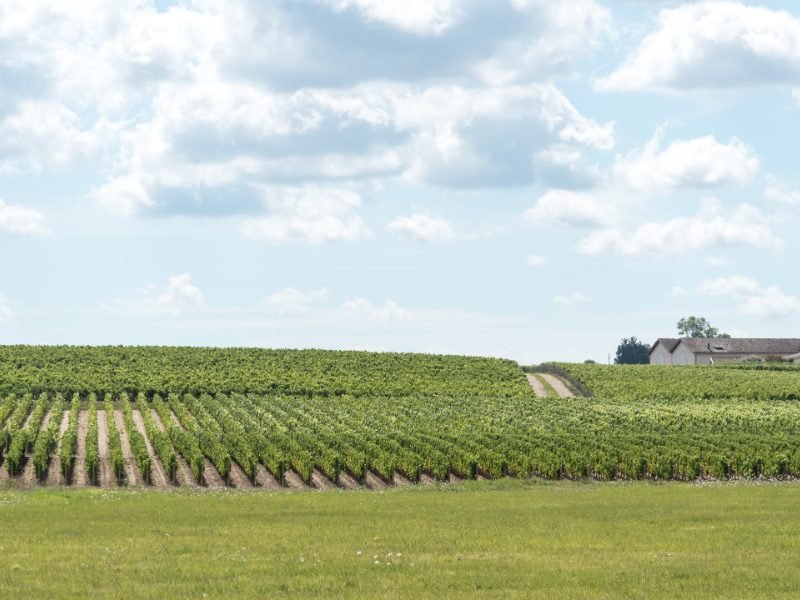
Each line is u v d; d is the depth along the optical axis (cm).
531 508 4056
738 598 2194
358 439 6962
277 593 2258
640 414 8931
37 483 5800
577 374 12444
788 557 2691
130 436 6794
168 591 2277
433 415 8788
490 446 6831
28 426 7494
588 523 3438
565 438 7169
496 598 2197
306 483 6028
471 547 2880
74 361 11794
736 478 6247
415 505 4275
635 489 5228
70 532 3272
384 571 2514
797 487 5288
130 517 3778
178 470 6328
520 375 12394
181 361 12194
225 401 9494
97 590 2289
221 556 2734
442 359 13262
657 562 2616
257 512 3969
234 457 6531
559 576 2433
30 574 2478
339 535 3144
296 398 10031
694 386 11300
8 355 11838
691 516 3631
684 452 6375
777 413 9088
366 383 11169
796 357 16762
